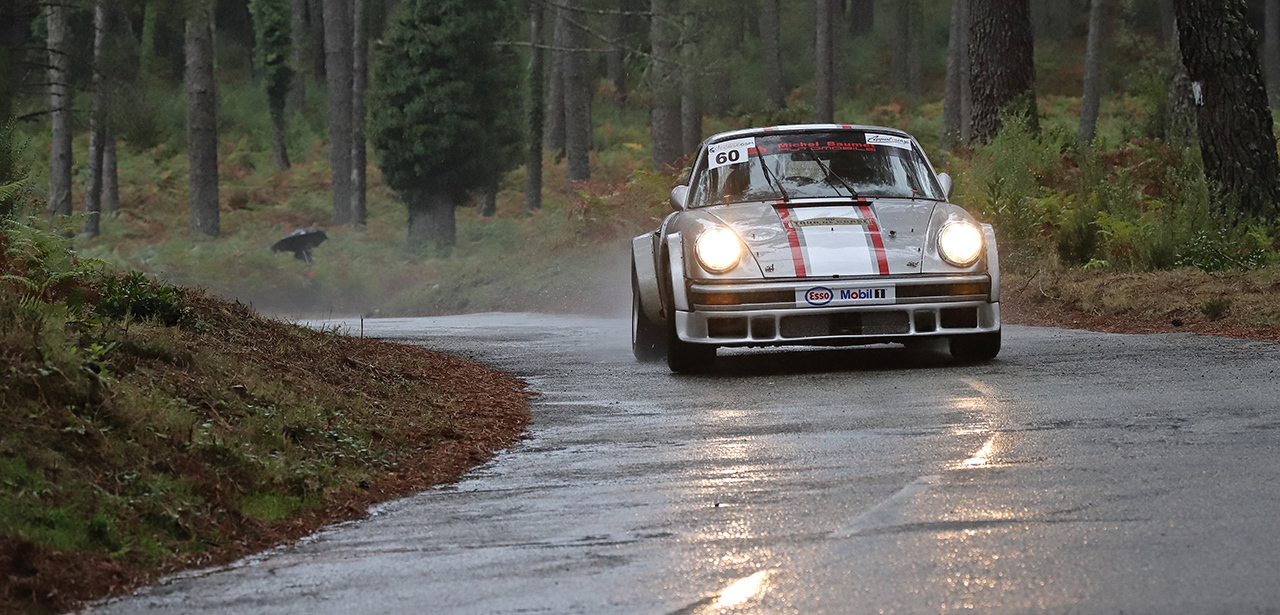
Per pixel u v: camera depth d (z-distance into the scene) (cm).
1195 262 2884
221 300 1805
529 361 2241
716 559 838
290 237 6681
